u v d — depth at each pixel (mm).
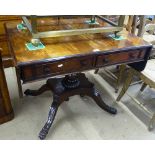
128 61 1318
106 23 1567
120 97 1828
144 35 2033
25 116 1591
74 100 1828
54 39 1232
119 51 1204
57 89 1525
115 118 1656
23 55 1009
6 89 1360
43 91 1758
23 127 1489
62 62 1055
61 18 1552
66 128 1511
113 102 1857
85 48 1154
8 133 1429
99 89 2033
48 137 1422
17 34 1252
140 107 1779
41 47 1110
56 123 1546
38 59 982
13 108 1665
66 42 1213
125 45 1260
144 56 1370
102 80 2189
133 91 2053
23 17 1299
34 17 1038
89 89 1606
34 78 1032
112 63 1254
